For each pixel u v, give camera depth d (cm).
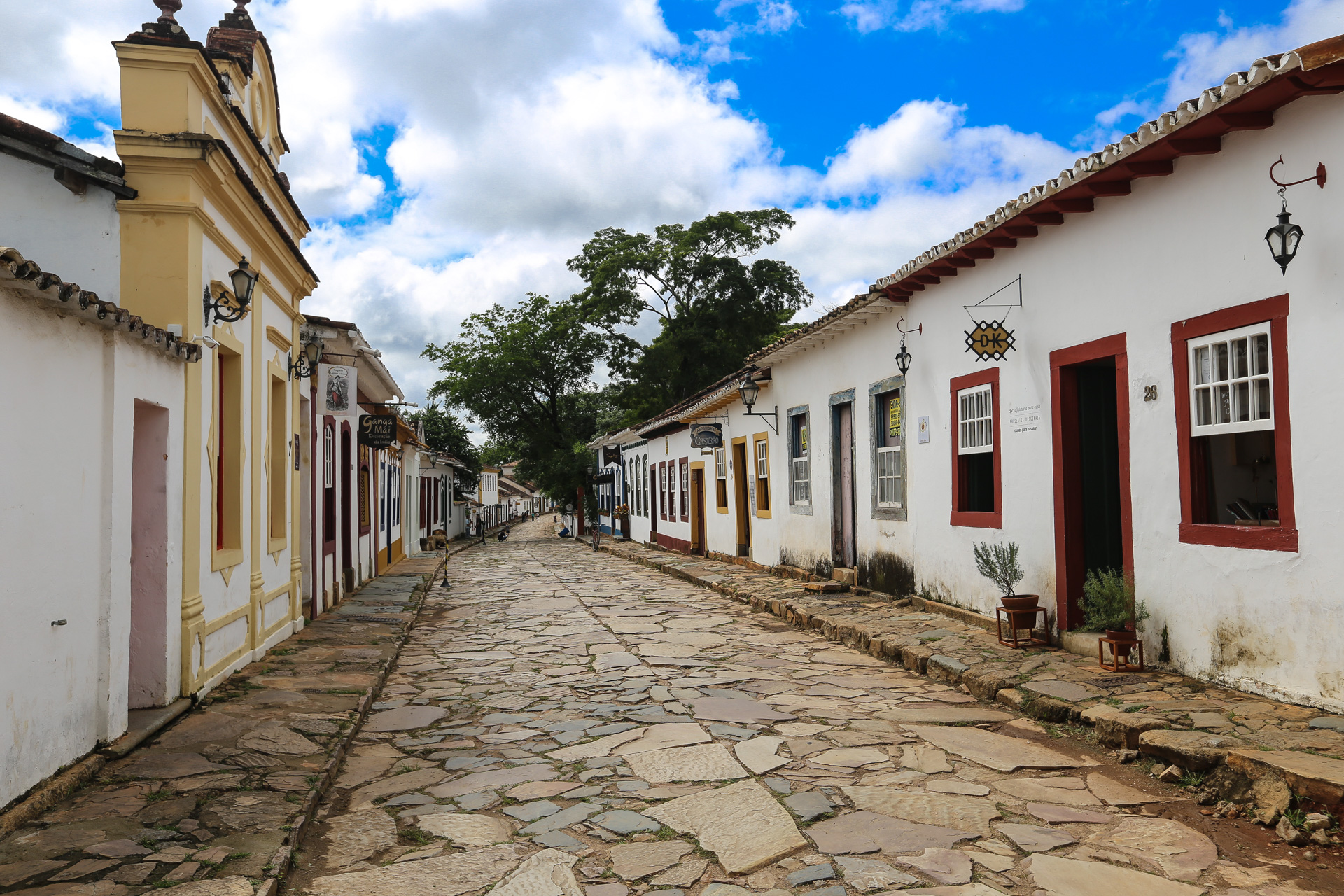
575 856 405
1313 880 369
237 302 704
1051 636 816
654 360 3756
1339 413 520
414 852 414
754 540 1806
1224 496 649
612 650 973
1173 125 577
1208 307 620
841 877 377
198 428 667
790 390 1567
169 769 504
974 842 413
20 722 424
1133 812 452
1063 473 794
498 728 644
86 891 348
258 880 362
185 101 665
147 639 615
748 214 3669
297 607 1052
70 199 636
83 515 493
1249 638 591
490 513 6419
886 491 1202
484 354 4169
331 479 1334
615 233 3922
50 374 453
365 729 646
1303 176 540
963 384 966
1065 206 741
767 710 675
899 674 807
